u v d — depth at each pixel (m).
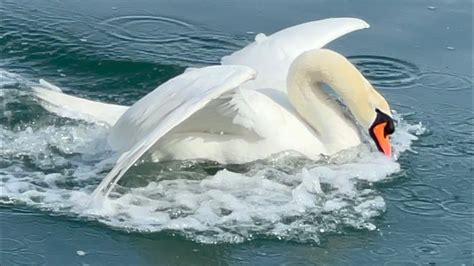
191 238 11.41
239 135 12.66
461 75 15.36
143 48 15.81
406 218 11.97
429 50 15.99
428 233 11.72
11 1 16.78
